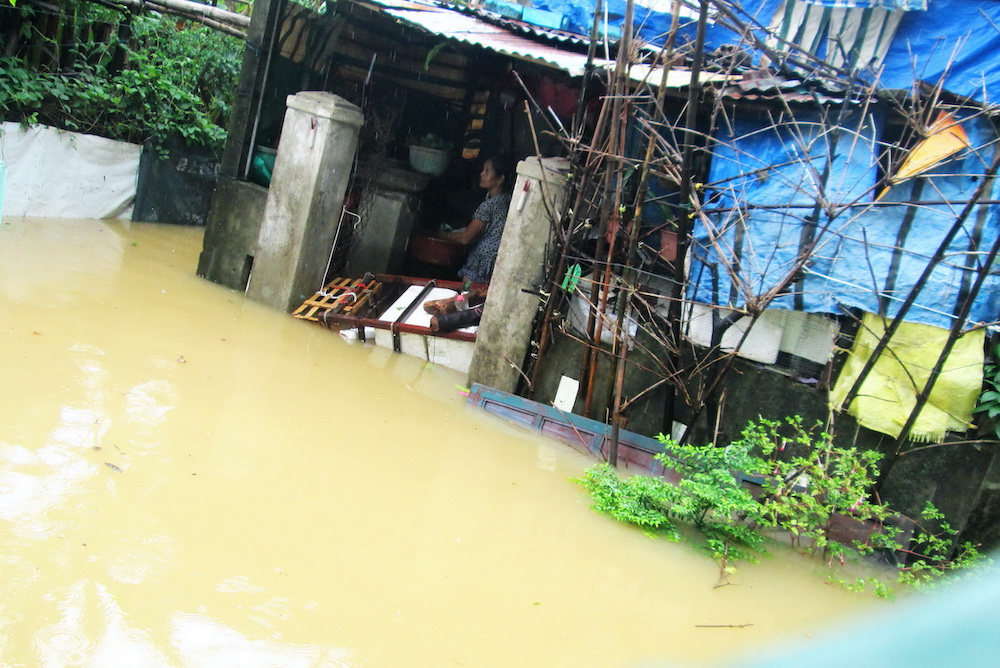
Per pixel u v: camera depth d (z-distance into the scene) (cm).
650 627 452
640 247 701
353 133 912
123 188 1194
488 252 938
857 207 592
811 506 570
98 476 477
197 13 1147
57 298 773
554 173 735
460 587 455
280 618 392
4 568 379
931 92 581
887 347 603
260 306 923
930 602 109
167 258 1059
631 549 541
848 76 606
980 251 552
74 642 345
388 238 1005
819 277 610
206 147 1291
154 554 418
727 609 487
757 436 604
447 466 614
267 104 985
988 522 589
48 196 1084
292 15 959
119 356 669
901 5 669
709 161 657
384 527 502
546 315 746
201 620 377
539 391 770
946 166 570
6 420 514
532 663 400
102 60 1202
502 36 883
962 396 584
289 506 499
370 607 418
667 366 697
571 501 593
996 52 707
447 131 1111
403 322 867
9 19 1048
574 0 976
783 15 793
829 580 548
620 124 667
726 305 649
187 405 608
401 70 1084
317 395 696
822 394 638
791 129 621
